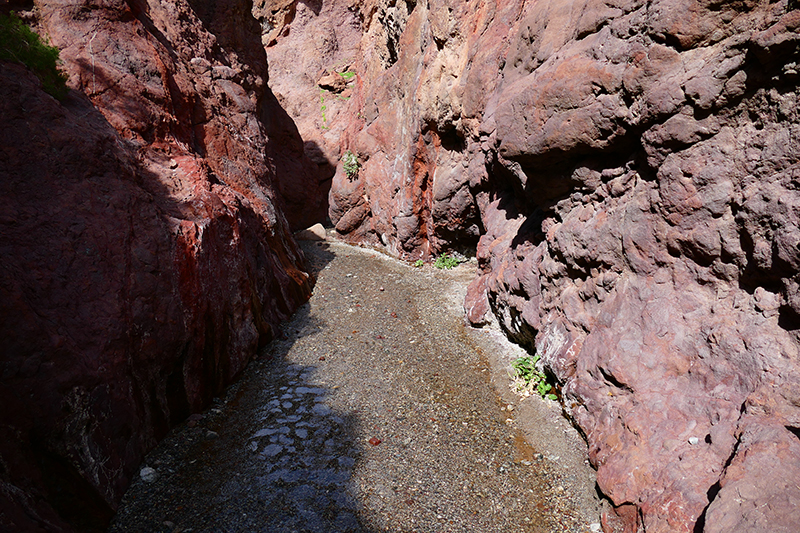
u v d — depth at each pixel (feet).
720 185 12.48
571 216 17.99
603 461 13.39
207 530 11.96
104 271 14.06
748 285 12.15
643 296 14.46
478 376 19.93
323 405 17.71
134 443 13.93
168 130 22.88
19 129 13.83
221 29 37.73
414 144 37.88
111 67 21.06
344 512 12.67
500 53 28.35
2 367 10.48
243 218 23.88
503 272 22.95
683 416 12.25
